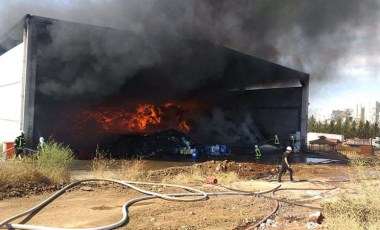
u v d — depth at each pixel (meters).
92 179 9.46
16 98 17.25
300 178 13.27
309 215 7.31
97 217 6.37
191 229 5.98
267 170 14.59
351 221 6.13
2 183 8.12
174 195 8.45
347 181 12.63
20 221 6.00
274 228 6.36
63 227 5.73
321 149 32.75
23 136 14.91
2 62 20.03
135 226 5.96
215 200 8.38
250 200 8.62
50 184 8.98
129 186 9.09
